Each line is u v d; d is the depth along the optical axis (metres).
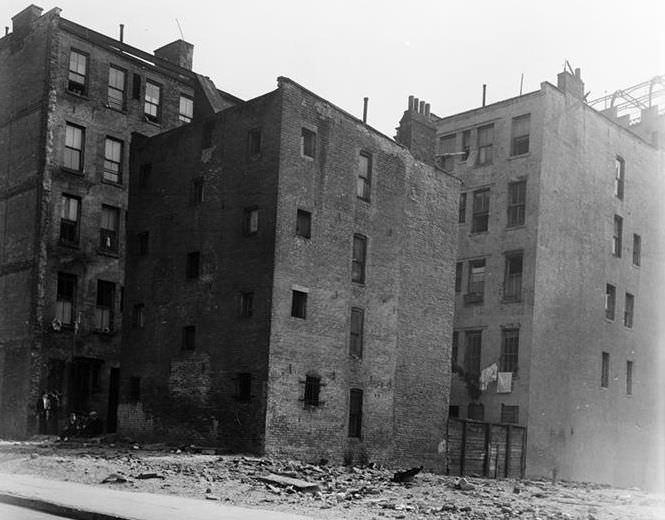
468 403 40.75
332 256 30.14
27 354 36.69
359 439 30.50
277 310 27.67
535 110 41.22
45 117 38.28
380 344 31.92
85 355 38.62
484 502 21.22
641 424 45.97
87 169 39.88
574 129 42.91
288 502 17.97
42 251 37.38
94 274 39.59
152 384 31.77
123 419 32.75
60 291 38.22
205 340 29.81
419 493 22.64
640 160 48.38
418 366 33.78
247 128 29.98
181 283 31.52
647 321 47.69
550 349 39.78
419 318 34.19
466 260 42.66
